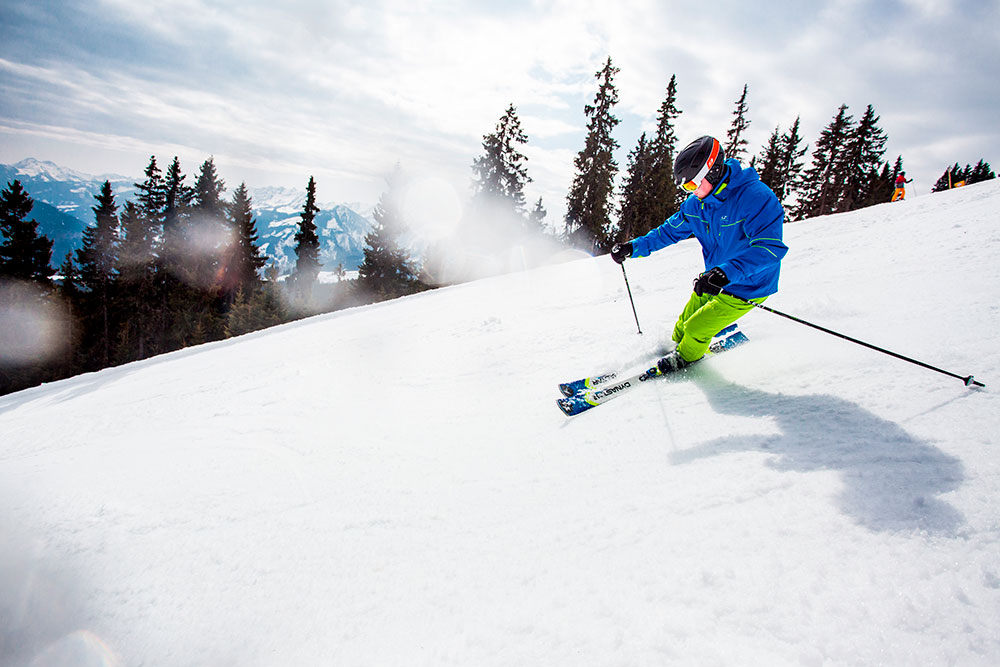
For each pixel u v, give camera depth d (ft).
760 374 9.27
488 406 11.55
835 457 5.99
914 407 6.76
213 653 5.31
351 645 4.99
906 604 3.76
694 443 7.39
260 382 19.43
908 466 5.46
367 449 10.54
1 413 28.02
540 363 13.88
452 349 17.88
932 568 4.02
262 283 167.22
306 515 8.04
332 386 16.33
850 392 7.66
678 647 3.90
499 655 4.33
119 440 14.98
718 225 10.02
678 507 5.83
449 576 5.75
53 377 128.98
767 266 9.02
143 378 28.27
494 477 8.04
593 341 14.82
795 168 138.21
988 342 8.16
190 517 8.54
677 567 4.81
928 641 3.44
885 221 24.36
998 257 13.16
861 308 11.78
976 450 5.42
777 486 5.71
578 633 4.33
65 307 133.90
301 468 10.20
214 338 144.77
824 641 3.64
